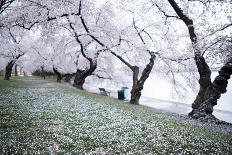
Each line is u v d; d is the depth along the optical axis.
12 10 27.41
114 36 37.41
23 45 57.44
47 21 28.41
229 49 21.06
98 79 57.94
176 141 11.23
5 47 47.28
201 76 22.91
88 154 8.93
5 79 55.91
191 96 57.16
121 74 52.56
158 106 42.28
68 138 10.68
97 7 35.94
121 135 11.74
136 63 39.59
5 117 13.88
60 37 44.03
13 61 56.84
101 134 11.67
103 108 19.61
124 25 39.34
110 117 15.97
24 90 30.70
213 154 9.80
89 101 23.34
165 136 12.10
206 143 11.34
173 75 38.69
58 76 68.25
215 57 21.81
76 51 47.75
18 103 19.30
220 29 21.97
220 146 11.06
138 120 15.61
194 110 22.73
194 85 37.72
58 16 28.45
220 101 53.97
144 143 10.70
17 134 10.80
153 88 74.94
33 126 12.37
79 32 38.66
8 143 9.48
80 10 31.67
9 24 28.08
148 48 33.28
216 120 20.36
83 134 11.51
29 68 90.75
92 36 35.19
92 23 38.00
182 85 41.62
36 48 63.00
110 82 56.88
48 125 12.73
